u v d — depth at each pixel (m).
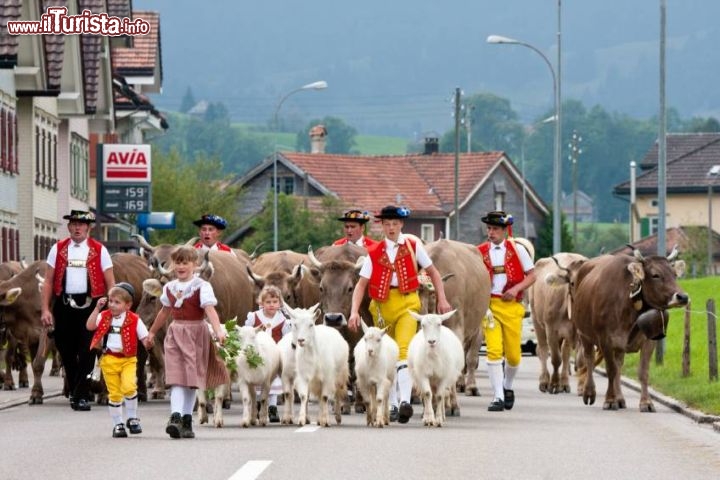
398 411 22.20
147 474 15.91
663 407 25.56
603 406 25.27
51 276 24.83
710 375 28.25
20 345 30.28
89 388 24.78
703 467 16.94
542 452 18.09
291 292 25.80
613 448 18.66
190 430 19.50
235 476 15.68
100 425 21.70
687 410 23.73
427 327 20.95
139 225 61.94
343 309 24.14
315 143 112.12
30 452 17.97
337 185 98.44
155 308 25.12
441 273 24.42
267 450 17.97
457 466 16.64
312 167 98.75
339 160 100.69
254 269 28.17
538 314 30.48
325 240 84.88
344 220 27.73
